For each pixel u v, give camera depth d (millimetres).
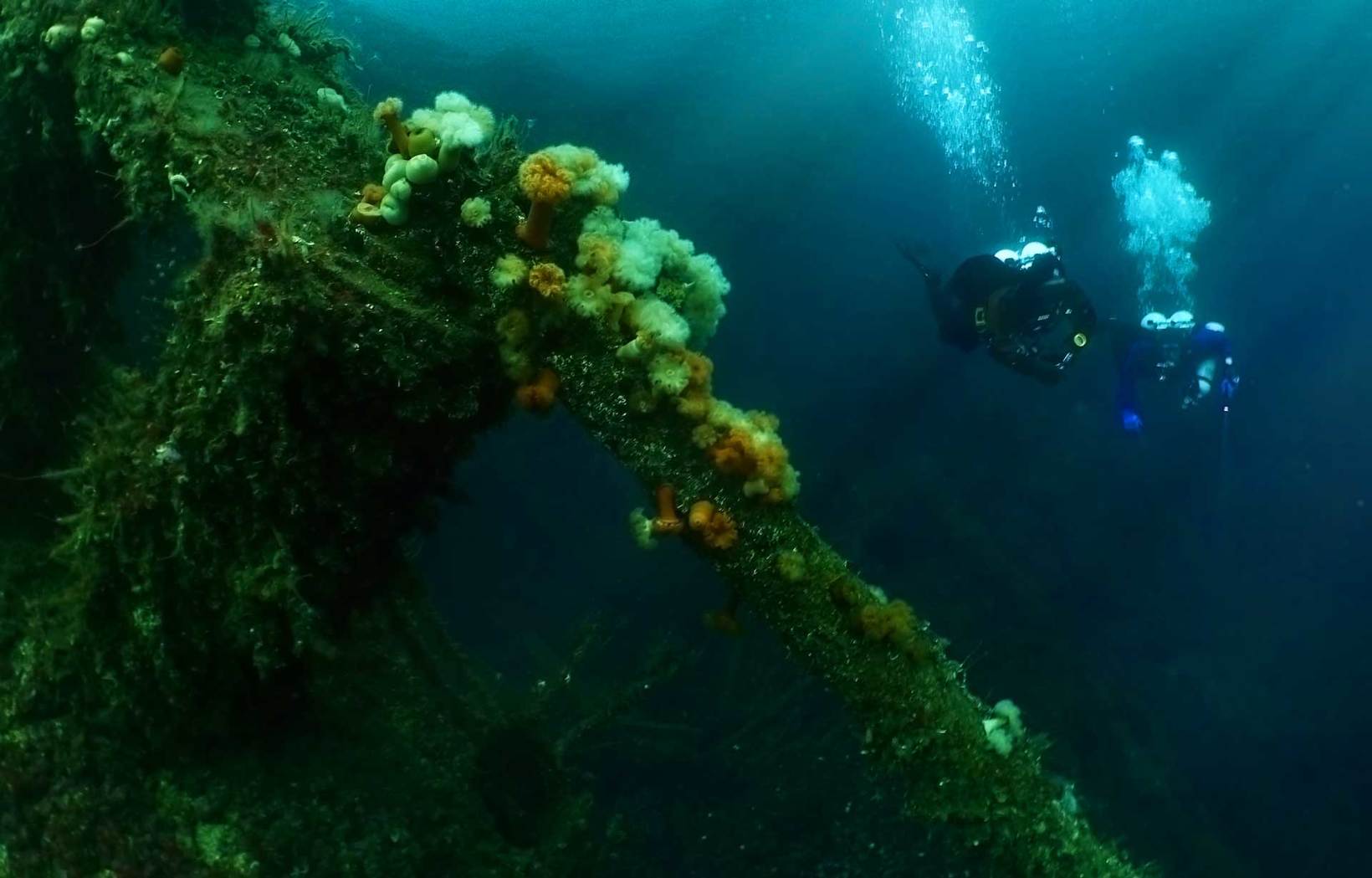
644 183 20047
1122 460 15461
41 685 2836
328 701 3318
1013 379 17375
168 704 2785
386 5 13180
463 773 3734
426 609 4445
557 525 11656
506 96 15305
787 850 6324
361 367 2195
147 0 2469
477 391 2406
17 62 2561
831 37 22547
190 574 2436
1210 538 15531
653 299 2326
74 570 2641
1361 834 10070
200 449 2246
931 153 28141
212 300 2145
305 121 2436
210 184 2188
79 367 3252
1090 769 9039
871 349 20719
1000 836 2459
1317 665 13508
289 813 2986
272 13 3004
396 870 3104
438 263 2252
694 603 9742
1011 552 12125
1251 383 18859
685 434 2334
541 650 8172
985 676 9602
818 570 2402
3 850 2826
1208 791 10352
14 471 3240
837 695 2484
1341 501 17125
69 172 2830
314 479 2318
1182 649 13211
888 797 6598
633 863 5902
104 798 2830
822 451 16000
